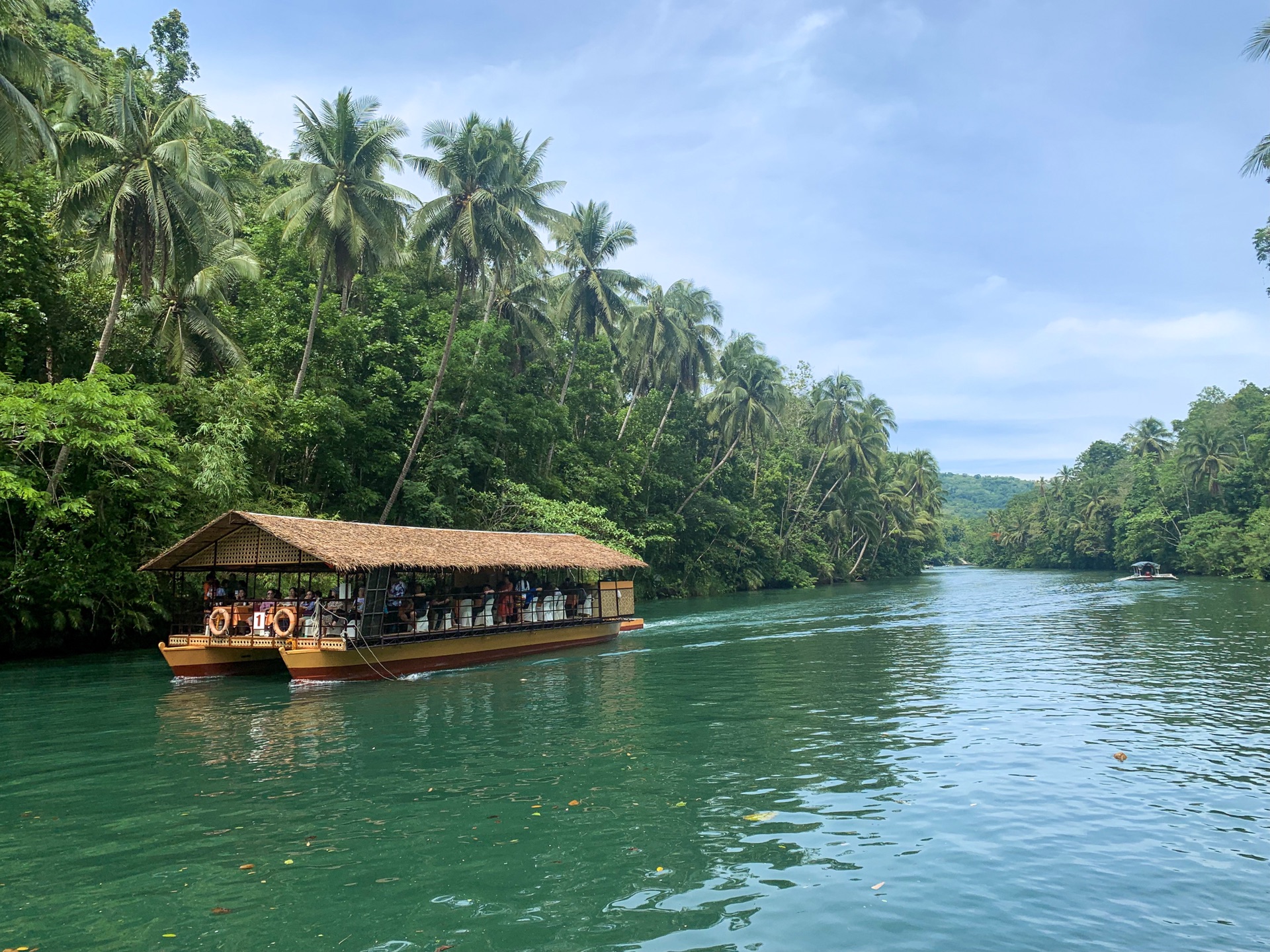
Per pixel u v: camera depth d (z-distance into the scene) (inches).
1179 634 989.2
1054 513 4249.5
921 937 230.2
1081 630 1069.8
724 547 2342.5
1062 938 229.6
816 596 2046.0
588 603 1070.4
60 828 325.4
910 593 2095.2
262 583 973.2
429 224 1240.2
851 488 3090.6
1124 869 278.7
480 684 690.2
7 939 232.4
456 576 920.9
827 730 493.0
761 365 2247.8
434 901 255.3
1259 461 2696.9
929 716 530.9
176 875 277.9
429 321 1524.4
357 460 1309.1
